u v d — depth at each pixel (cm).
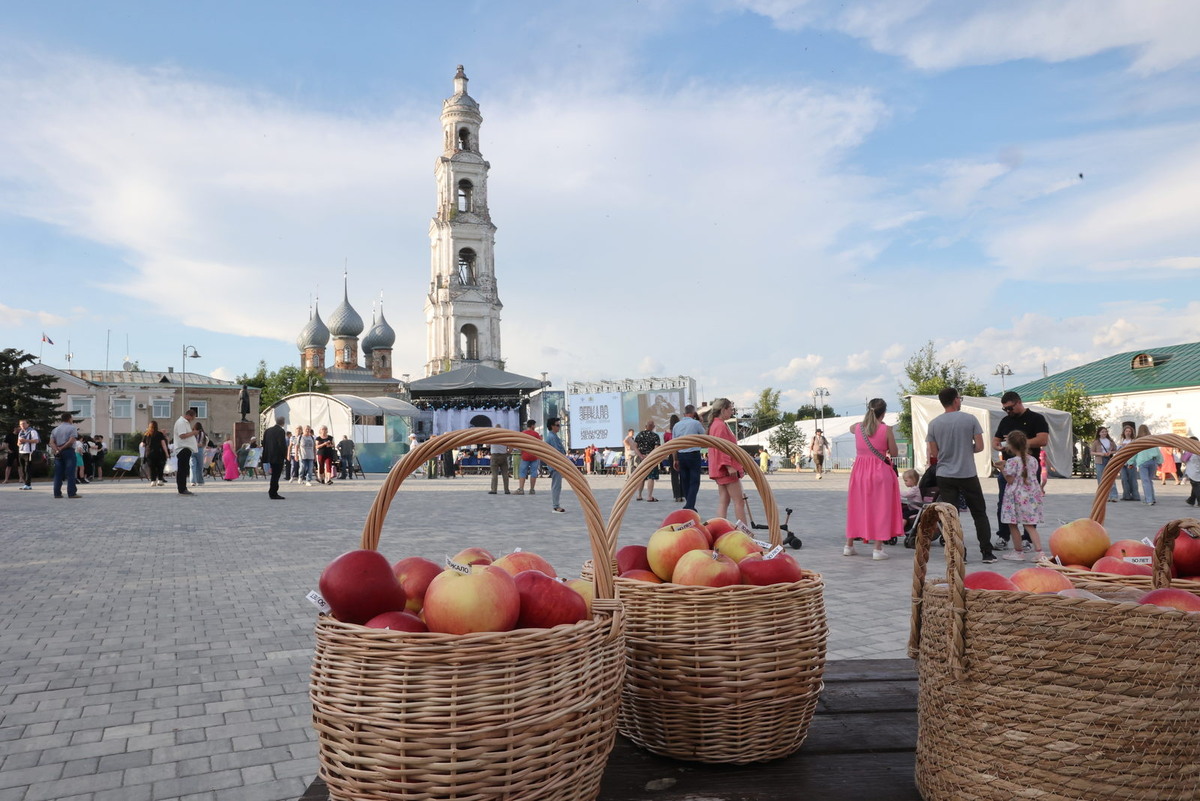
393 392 8825
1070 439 2689
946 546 162
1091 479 2620
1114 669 145
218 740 321
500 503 1579
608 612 182
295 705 363
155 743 317
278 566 763
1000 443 877
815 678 202
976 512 796
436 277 6488
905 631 490
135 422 6438
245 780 283
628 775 192
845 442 4378
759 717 193
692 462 1162
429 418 3962
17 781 282
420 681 155
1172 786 146
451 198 6412
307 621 531
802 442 4591
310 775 288
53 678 403
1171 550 204
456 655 154
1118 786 146
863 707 229
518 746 157
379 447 3584
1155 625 144
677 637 197
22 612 559
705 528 257
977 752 156
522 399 3603
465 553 218
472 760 153
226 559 810
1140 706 145
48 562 792
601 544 190
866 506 803
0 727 334
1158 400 3284
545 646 161
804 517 1261
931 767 167
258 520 1217
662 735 201
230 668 421
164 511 1388
